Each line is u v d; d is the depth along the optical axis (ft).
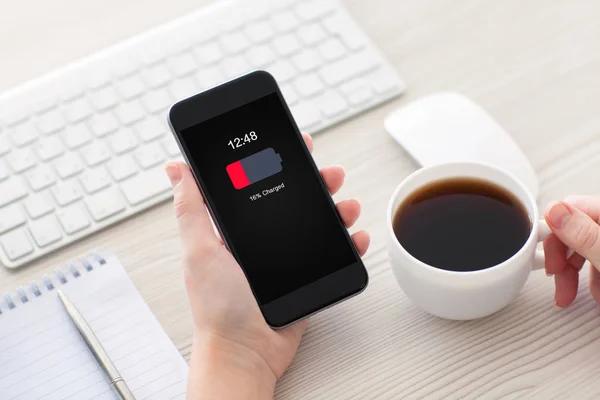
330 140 2.80
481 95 2.85
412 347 2.28
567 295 2.27
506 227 2.15
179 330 2.40
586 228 2.06
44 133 2.81
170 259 2.57
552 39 2.97
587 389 2.14
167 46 2.96
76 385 2.27
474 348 2.26
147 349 2.33
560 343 2.24
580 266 2.30
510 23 3.04
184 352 2.35
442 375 2.22
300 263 2.22
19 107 2.87
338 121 2.81
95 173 2.71
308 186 2.27
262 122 2.29
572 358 2.20
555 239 2.23
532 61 2.92
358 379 2.24
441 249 2.14
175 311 2.45
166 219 2.66
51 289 2.47
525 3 3.09
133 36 3.18
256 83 2.30
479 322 2.31
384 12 3.15
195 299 2.20
